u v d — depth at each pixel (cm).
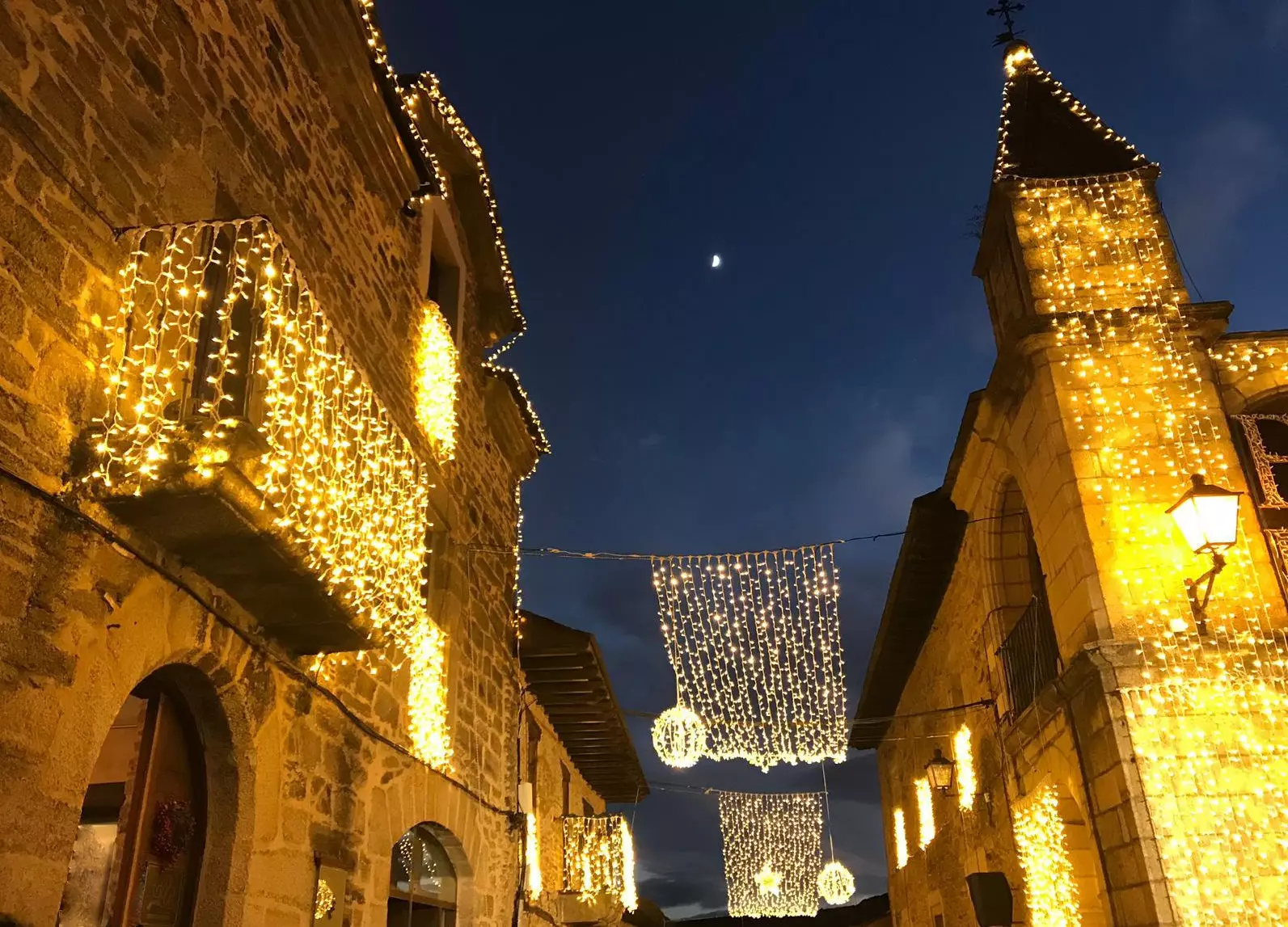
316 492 437
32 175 345
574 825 1315
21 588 319
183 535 388
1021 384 827
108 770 450
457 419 876
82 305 364
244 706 443
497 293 1005
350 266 658
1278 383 770
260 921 445
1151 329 784
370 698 598
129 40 416
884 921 2147
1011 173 893
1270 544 699
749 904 1941
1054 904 838
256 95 538
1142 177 859
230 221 398
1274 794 636
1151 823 635
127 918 388
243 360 427
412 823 642
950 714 1245
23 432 328
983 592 1012
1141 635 685
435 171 800
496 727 894
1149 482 734
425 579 782
